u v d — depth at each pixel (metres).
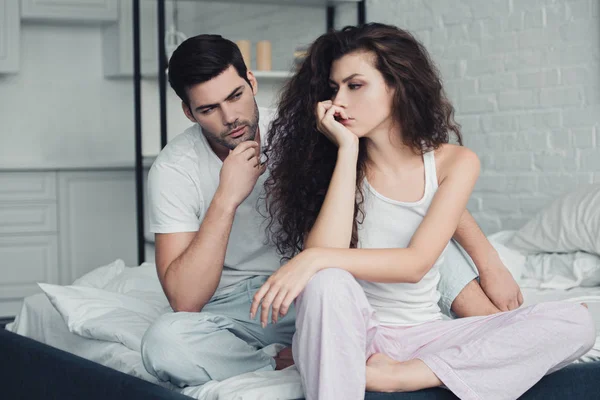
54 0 5.61
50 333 2.68
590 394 1.90
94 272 3.27
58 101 6.04
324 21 5.12
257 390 1.68
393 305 1.96
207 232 2.07
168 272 2.11
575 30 3.64
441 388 1.77
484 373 1.75
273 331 2.18
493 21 4.05
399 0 4.67
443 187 1.97
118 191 5.86
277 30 5.40
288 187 2.08
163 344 1.87
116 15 5.76
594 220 3.11
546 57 3.79
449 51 4.32
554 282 3.04
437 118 2.02
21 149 5.96
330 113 1.94
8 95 5.91
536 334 1.78
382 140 2.01
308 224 2.07
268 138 2.21
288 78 2.20
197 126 2.35
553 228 3.28
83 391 2.10
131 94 6.21
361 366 1.64
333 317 1.62
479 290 2.36
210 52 2.12
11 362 2.53
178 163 2.23
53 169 5.63
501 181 4.04
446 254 2.38
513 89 3.96
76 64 6.08
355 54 1.94
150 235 5.08
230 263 2.28
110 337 2.31
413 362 1.75
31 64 5.96
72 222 5.71
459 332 1.89
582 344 1.83
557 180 3.75
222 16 5.83
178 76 2.14
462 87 4.25
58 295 2.51
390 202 2.00
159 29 4.63
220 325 1.99
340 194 1.87
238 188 2.09
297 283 1.66
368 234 2.02
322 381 1.61
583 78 3.61
